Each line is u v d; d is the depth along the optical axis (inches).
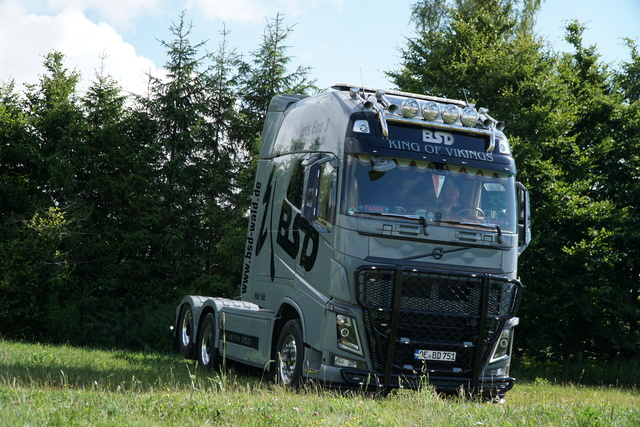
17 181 1617.9
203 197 1717.5
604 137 1416.1
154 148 1643.7
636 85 1551.4
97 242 1577.3
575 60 1561.3
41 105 1699.1
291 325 519.2
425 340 476.1
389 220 474.3
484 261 491.5
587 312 1205.7
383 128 486.9
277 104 639.1
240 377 597.9
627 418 372.5
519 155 1258.0
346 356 466.0
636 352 1322.6
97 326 1456.7
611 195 1393.9
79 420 275.9
